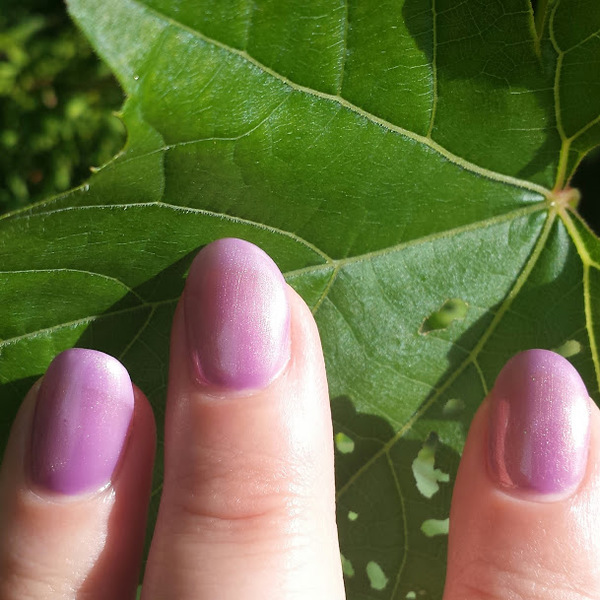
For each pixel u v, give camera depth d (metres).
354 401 0.12
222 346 0.11
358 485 0.13
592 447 0.11
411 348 0.12
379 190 0.12
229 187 0.11
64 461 0.11
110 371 0.11
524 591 0.11
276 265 0.12
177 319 0.11
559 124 0.12
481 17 0.11
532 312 0.13
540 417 0.11
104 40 0.10
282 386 0.11
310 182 0.11
